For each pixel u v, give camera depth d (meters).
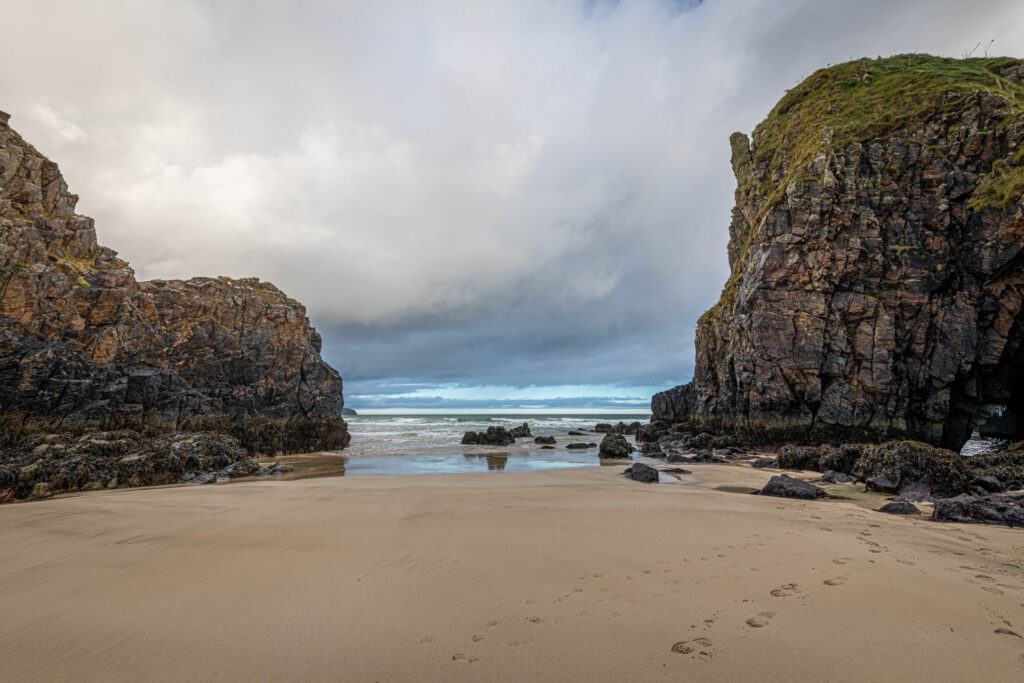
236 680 3.86
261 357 40.53
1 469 15.62
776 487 14.41
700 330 49.03
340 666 4.05
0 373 20.66
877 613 5.01
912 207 31.11
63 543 8.00
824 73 44.56
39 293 23.55
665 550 7.39
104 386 25.16
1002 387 29.58
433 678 3.84
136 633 4.68
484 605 5.30
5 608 5.29
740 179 51.78
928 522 10.20
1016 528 9.55
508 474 20.08
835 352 30.77
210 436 25.06
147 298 34.75
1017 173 28.08
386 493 13.79
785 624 4.74
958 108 31.28
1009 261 27.58
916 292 29.91
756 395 33.41
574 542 7.87
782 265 32.78
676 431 43.47
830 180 32.50
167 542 8.02
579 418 135.25
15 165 28.56
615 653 4.21
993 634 4.55
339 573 6.40
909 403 29.64
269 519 9.88
